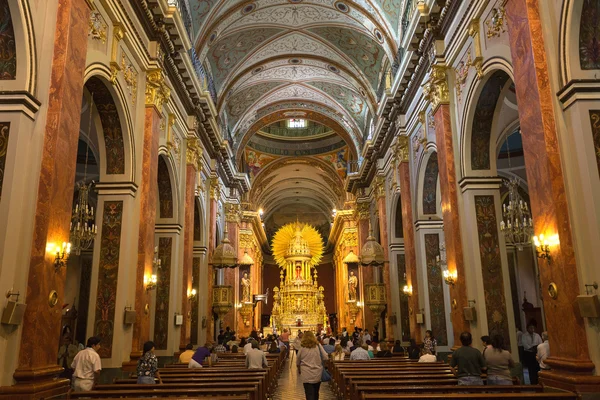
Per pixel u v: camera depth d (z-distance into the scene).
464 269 9.81
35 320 5.75
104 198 9.60
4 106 5.96
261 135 32.06
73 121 6.69
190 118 14.88
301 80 22.20
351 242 29.80
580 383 5.58
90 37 8.02
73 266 17.05
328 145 32.44
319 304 37.44
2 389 5.42
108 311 9.11
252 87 21.98
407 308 17.08
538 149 6.54
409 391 5.97
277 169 33.62
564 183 6.24
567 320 5.96
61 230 6.32
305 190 40.88
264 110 24.38
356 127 23.59
